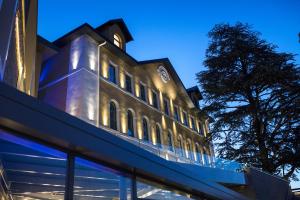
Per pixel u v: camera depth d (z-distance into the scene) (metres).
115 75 21.20
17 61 9.03
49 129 3.48
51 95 18.98
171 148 24.55
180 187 6.43
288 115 18.47
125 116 20.36
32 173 5.68
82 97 17.22
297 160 17.50
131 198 4.95
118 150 4.53
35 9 11.92
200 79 22.62
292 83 19.70
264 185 11.39
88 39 19.61
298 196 14.43
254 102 20.39
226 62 22.36
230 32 23.27
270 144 18.19
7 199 7.27
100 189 7.29
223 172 11.73
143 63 24.16
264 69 19.80
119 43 22.97
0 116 3.01
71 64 18.98
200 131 31.94
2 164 5.15
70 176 3.81
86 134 4.00
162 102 26.16
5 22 5.46
